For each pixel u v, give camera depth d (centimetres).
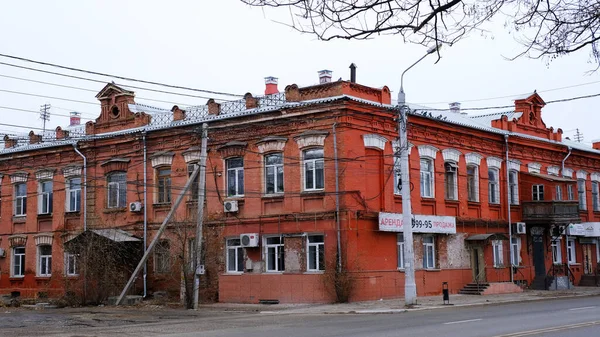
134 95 4009
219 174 3512
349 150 3138
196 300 3041
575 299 3275
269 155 3394
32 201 4234
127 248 3691
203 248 3347
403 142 2902
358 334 1714
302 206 3231
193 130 3512
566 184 4247
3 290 4288
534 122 4522
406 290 2848
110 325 2312
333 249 3111
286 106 3272
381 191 3284
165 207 3694
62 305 3412
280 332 1852
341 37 709
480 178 3956
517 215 4219
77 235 3672
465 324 1920
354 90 3216
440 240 3619
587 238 4834
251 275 3350
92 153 4003
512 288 3816
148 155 3794
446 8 696
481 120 4419
